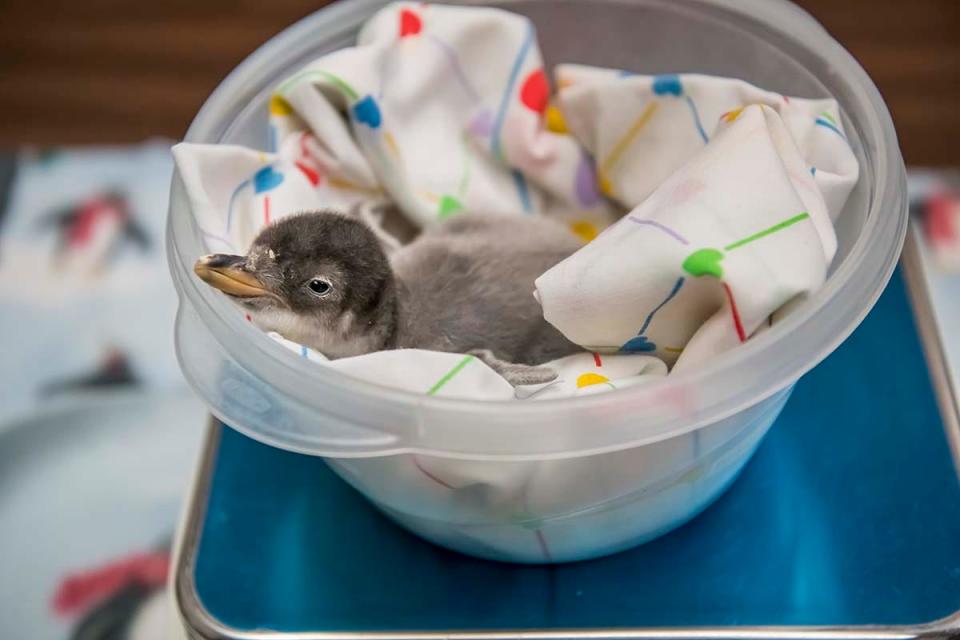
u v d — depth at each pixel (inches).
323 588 32.7
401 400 25.1
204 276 30.7
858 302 26.6
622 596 31.8
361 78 37.4
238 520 34.4
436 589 32.4
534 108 40.2
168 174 51.1
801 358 25.6
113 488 41.3
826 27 64.1
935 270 44.4
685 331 30.4
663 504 30.0
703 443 27.3
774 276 27.1
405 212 40.1
